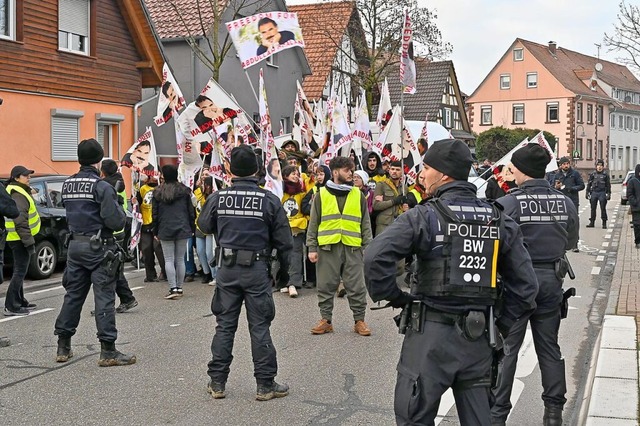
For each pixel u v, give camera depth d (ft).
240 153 20.35
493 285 12.37
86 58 60.59
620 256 49.85
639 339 24.76
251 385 21.58
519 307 12.73
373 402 20.06
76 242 23.16
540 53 228.84
